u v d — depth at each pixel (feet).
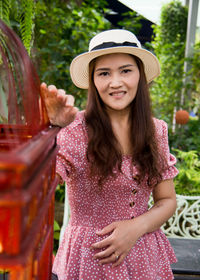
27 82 1.82
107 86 3.39
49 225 2.15
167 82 15.07
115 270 3.26
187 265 4.68
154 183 3.72
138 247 3.45
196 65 13.92
